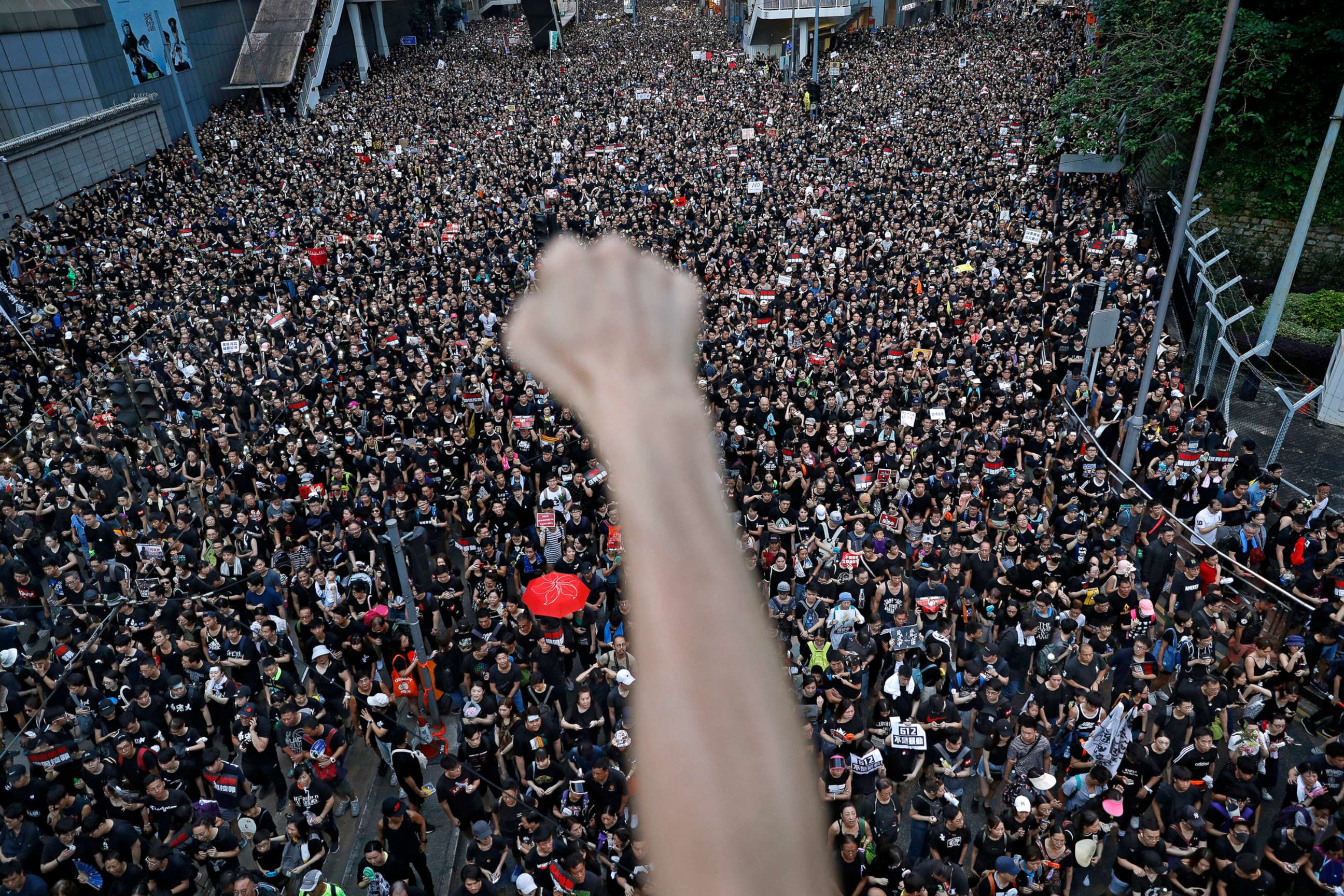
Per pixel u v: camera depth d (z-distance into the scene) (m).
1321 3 23.38
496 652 12.16
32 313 25.05
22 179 35.81
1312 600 12.99
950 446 16.53
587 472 16.02
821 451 16.56
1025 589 13.38
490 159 41.06
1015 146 37.62
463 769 10.78
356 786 12.31
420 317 23.62
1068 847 10.19
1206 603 12.83
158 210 34.31
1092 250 25.19
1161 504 16.14
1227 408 18.39
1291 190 26.12
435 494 16.47
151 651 13.16
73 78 42.66
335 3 64.12
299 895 9.92
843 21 68.50
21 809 10.23
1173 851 9.82
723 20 103.50
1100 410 18.28
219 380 20.36
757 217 31.20
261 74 58.59
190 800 10.93
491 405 19.59
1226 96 24.78
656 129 46.03
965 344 20.28
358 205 34.97
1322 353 22.69
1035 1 80.38
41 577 15.24
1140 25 27.14
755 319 22.50
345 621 12.96
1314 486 18.69
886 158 37.34
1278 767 11.75
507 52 81.19
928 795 10.45
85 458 17.80
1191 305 24.20
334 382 20.09
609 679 12.00
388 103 56.72
